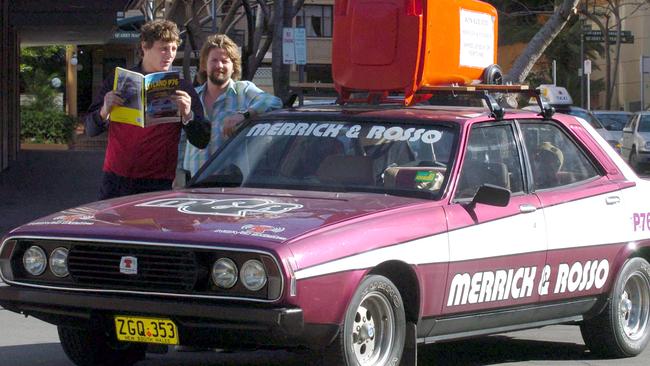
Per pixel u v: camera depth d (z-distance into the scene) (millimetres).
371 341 8664
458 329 9586
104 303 8281
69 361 10641
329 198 9297
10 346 11461
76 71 62781
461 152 9797
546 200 10484
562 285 10570
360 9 10914
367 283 8484
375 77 10930
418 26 10734
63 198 29766
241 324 7934
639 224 11500
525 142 10641
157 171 11070
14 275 8766
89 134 11172
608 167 11492
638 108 82938
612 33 69000
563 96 37812
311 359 8680
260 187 10039
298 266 7906
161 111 10625
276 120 10734
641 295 11719
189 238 8070
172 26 11086
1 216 25250
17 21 36281
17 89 43406
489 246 9656
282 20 24859
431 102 13359
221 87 12367
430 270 9023
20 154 46312
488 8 12445
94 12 33875
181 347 9453
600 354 11539
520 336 12867
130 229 8336
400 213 8945
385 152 9977
